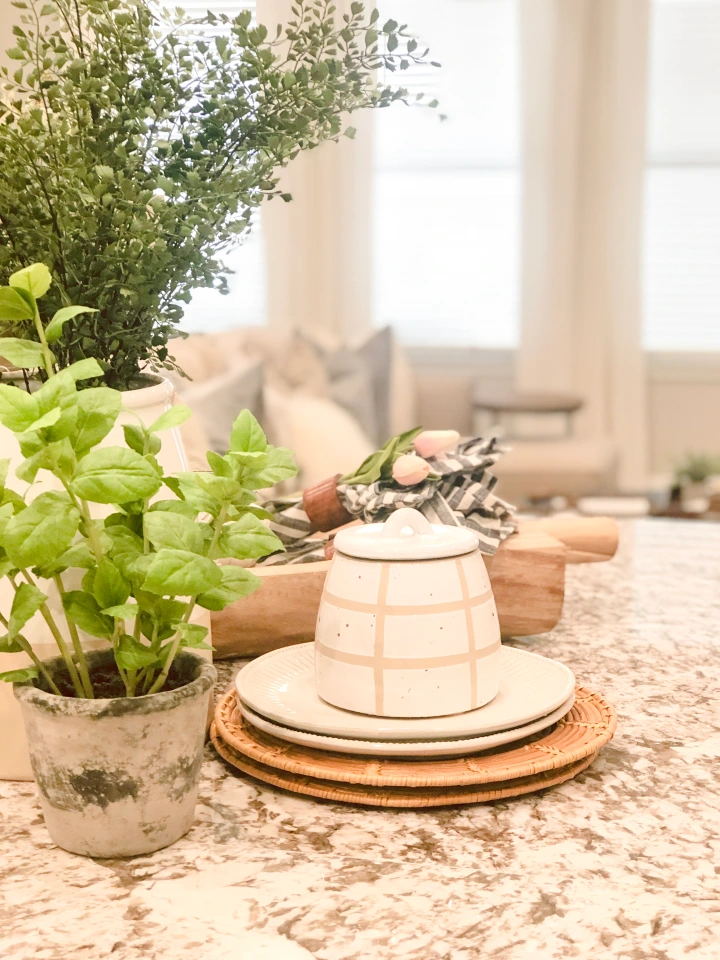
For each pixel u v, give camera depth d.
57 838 0.54
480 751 0.62
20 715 0.63
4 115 0.62
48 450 0.45
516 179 4.95
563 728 0.66
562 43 4.72
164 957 0.44
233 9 0.83
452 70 4.88
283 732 0.61
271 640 0.85
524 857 0.53
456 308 5.09
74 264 0.62
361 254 4.88
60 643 0.52
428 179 4.98
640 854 0.53
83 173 0.57
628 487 5.09
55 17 0.63
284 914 0.48
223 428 2.86
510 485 3.73
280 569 0.85
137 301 0.61
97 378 0.67
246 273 4.86
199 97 0.63
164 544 0.46
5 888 0.50
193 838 0.55
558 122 4.79
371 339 3.94
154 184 0.60
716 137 4.91
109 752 0.51
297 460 3.26
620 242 4.92
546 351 4.98
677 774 0.64
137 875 0.51
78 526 0.48
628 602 1.08
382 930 0.46
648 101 4.81
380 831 0.56
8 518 0.47
